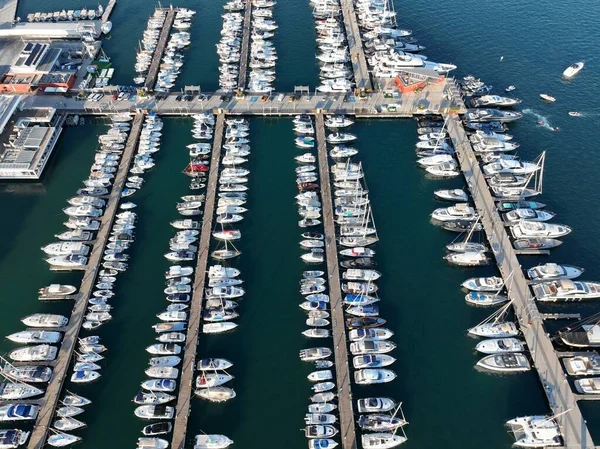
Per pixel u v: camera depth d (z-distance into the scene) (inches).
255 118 4188.0
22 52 4350.4
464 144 3956.7
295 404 2568.9
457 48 5073.8
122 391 2591.0
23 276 3083.2
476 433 2493.8
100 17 5251.0
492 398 2615.7
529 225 3302.2
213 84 4505.4
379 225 3440.0
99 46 4840.1
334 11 5398.6
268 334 2844.5
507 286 3038.9
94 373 2630.4
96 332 2824.8
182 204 3452.3
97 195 3508.9
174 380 2593.5
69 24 5024.6
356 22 5285.4
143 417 2468.0
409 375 2696.9
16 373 2556.6
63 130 4045.3
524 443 2413.9
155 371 2603.3
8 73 4256.9
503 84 4633.4
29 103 4131.4
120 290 3024.1
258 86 4389.8
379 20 5280.5
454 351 2795.3
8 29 4872.0
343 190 3590.1
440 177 3769.7
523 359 2696.9
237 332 2851.9
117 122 4028.1
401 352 2785.4
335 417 2484.0
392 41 4864.7
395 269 3184.1
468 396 2623.0
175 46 4847.4
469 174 3727.9
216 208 3481.8
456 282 3125.0
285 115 4195.4
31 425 2460.6
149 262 3171.8
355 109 4197.8
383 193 3646.7
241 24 5206.7
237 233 3287.4
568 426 2456.9
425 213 3521.2
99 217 3380.9
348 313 2915.8
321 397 2544.3
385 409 2506.2
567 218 3481.8
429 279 3137.3
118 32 5113.2
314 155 3907.5
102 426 2470.5
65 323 2817.4
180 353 2716.5
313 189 3602.4
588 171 3826.3
